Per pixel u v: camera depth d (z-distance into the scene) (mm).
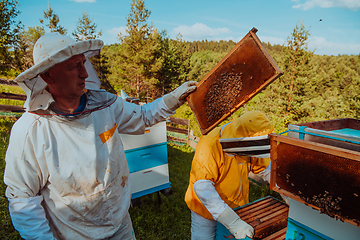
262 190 4410
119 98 1726
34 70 1053
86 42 1125
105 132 1499
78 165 1342
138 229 3338
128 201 1703
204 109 1656
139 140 3738
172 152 7359
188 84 1713
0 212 3209
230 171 2053
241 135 1880
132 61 19391
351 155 892
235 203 2172
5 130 7098
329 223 1139
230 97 1492
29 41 12078
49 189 1357
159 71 22078
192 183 2115
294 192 1210
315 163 1057
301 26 11734
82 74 1295
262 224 1608
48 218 1424
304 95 11789
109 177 1497
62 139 1304
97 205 1463
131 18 18812
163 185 4137
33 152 1242
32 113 1272
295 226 1323
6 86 11500
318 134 1130
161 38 25469
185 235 3312
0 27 10844
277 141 1221
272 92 12133
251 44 1365
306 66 11773
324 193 1058
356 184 922
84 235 1470
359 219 951
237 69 1440
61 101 1322
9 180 1236
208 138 2053
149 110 1859
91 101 1462
